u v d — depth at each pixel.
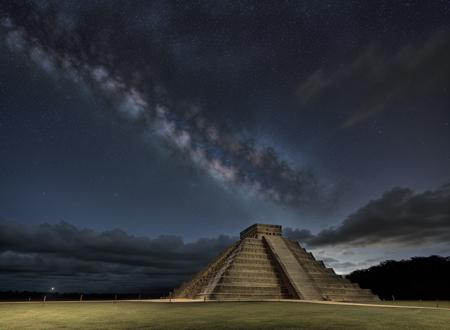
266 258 47.56
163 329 12.62
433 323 14.58
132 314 19.33
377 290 71.31
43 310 23.31
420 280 65.94
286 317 17.06
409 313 19.53
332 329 12.56
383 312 20.25
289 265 44.38
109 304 31.06
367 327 13.17
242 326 13.44
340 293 40.31
